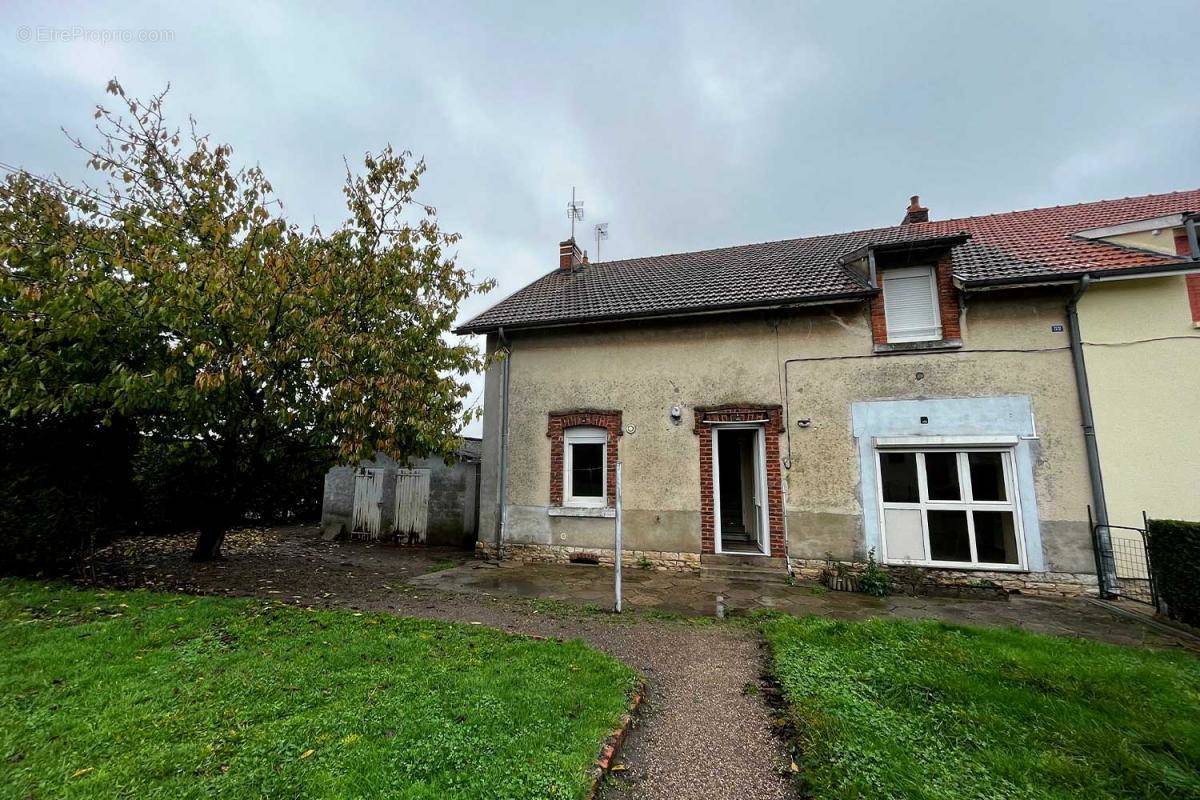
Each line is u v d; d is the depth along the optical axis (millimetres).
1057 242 9383
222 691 3617
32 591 6270
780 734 3463
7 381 6438
